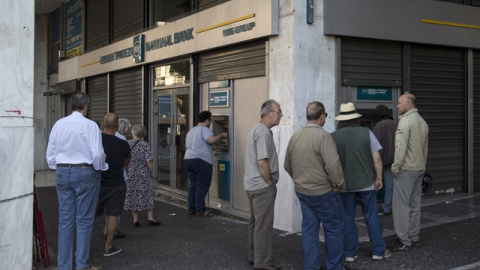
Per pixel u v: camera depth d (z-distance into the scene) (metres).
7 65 5.19
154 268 5.71
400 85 8.19
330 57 7.32
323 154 5.04
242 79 8.35
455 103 9.03
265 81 7.71
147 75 11.70
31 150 5.44
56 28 17.98
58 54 17.55
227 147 8.77
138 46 11.43
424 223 7.25
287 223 7.14
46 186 13.41
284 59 7.15
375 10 7.59
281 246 6.44
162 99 11.27
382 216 7.82
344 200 5.61
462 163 9.18
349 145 5.55
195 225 7.92
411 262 5.58
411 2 8.02
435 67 8.73
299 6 7.04
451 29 8.58
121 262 5.95
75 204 5.50
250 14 7.63
